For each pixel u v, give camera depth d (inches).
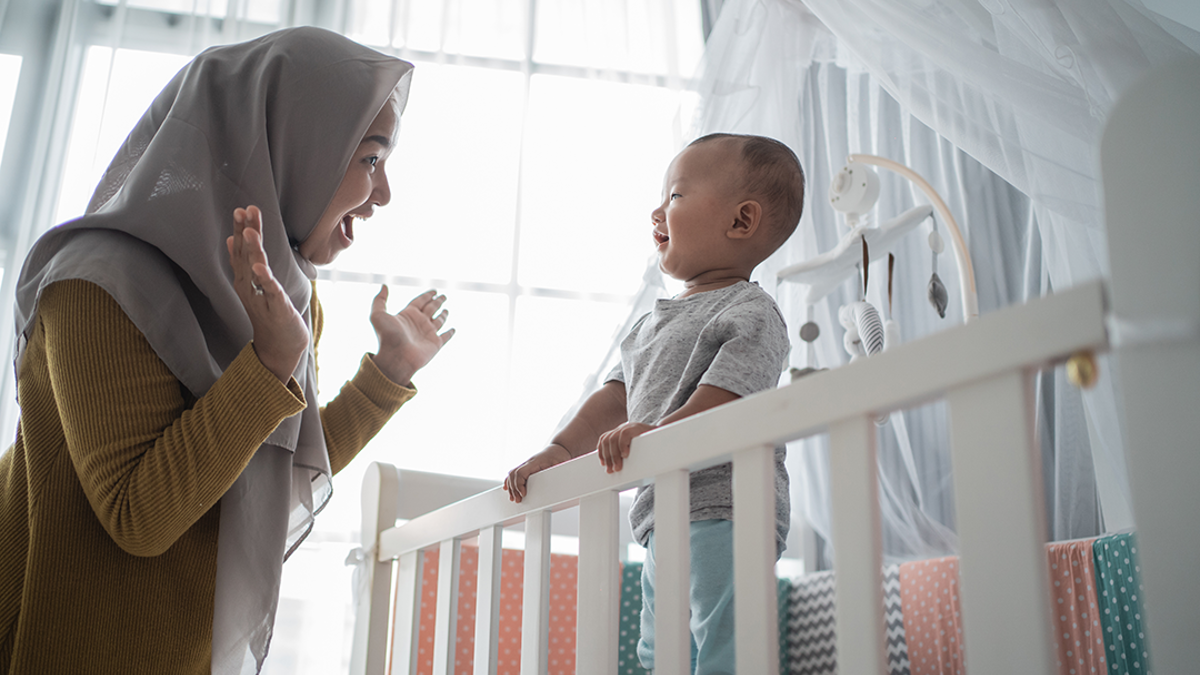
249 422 34.4
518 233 98.1
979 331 20.2
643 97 105.0
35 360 38.1
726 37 82.7
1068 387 70.2
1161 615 16.1
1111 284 17.4
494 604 41.6
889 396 22.2
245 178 41.8
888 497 79.7
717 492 36.5
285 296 34.4
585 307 97.8
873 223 84.1
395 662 52.6
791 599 76.8
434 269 95.9
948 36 65.5
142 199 38.4
